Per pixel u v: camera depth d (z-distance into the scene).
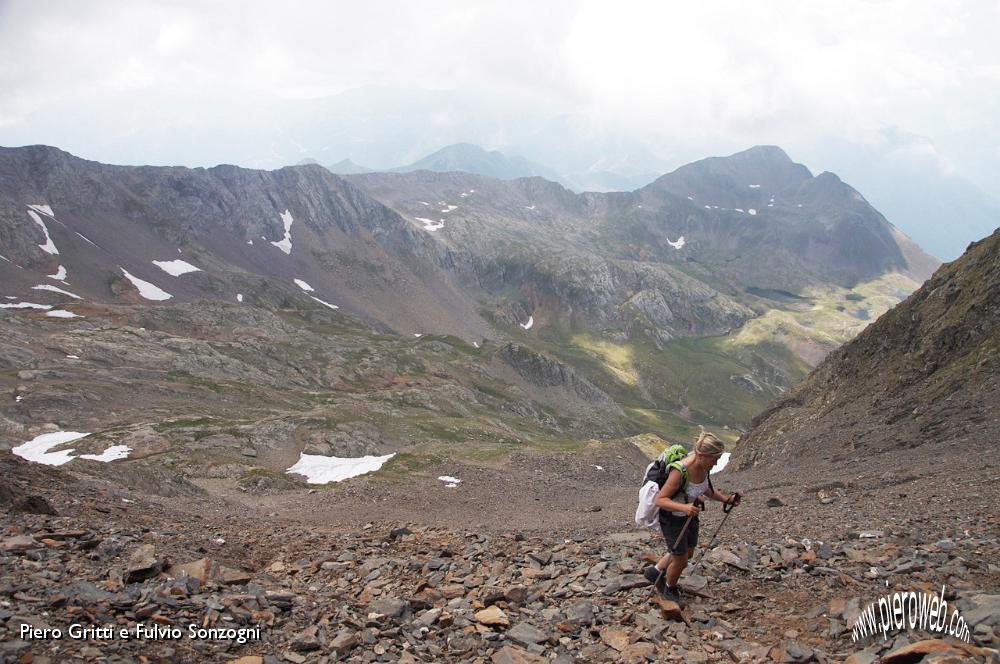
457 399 174.50
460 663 7.95
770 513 23.95
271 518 34.78
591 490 76.25
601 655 8.18
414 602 10.06
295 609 9.39
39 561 10.07
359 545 16.19
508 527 30.02
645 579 10.88
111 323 177.38
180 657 7.19
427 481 78.62
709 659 7.93
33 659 6.39
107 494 23.62
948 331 61.44
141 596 8.81
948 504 19.34
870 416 61.78
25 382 111.25
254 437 95.81
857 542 13.62
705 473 9.84
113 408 107.31
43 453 85.81
